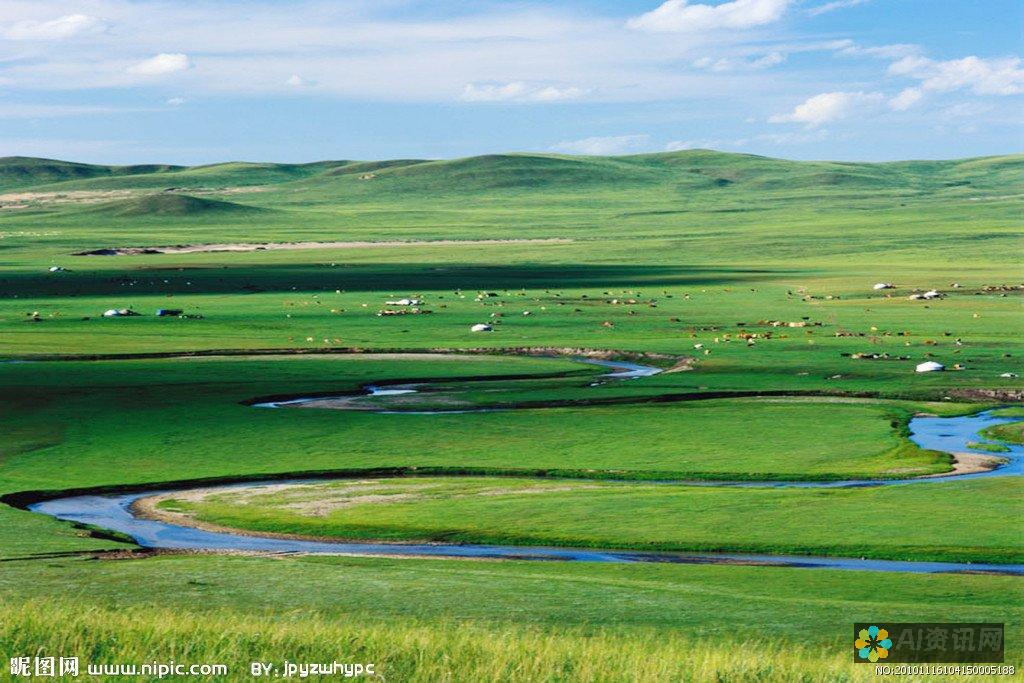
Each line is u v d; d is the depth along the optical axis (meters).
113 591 82.00
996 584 87.88
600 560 99.44
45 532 107.94
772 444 155.25
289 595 81.06
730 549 102.69
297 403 191.50
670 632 71.56
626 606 78.31
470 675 53.38
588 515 114.44
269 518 116.62
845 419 171.88
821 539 104.25
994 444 154.88
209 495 128.75
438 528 111.44
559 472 140.38
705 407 183.88
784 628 72.88
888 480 134.88
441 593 81.75
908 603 81.69
